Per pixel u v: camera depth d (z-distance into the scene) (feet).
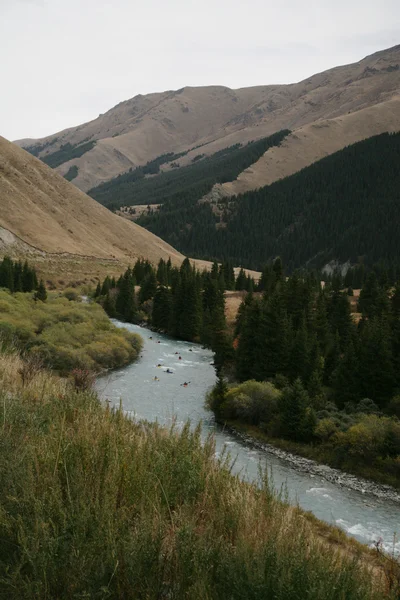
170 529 14.57
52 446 17.90
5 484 14.78
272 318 153.69
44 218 474.90
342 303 208.64
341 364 137.69
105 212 602.03
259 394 123.95
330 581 12.48
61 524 13.34
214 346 185.88
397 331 151.23
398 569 15.01
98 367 158.71
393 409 122.11
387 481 94.22
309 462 102.58
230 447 105.70
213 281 311.88
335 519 75.36
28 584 11.38
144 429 22.95
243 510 16.31
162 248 622.13
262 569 12.57
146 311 312.91
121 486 16.30
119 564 12.45
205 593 11.76
